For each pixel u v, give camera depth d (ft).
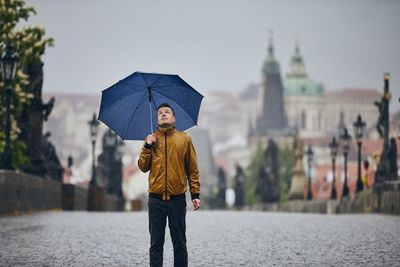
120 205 386.52
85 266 77.51
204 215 204.13
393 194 204.23
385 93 253.24
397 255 85.30
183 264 67.00
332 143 368.48
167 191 65.87
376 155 278.67
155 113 68.59
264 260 82.33
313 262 80.02
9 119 186.09
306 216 196.75
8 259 82.79
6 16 254.68
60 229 125.08
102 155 384.47
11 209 165.48
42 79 242.58
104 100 68.49
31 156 239.91
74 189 236.22
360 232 120.47
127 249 93.66
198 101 69.00
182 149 66.23
